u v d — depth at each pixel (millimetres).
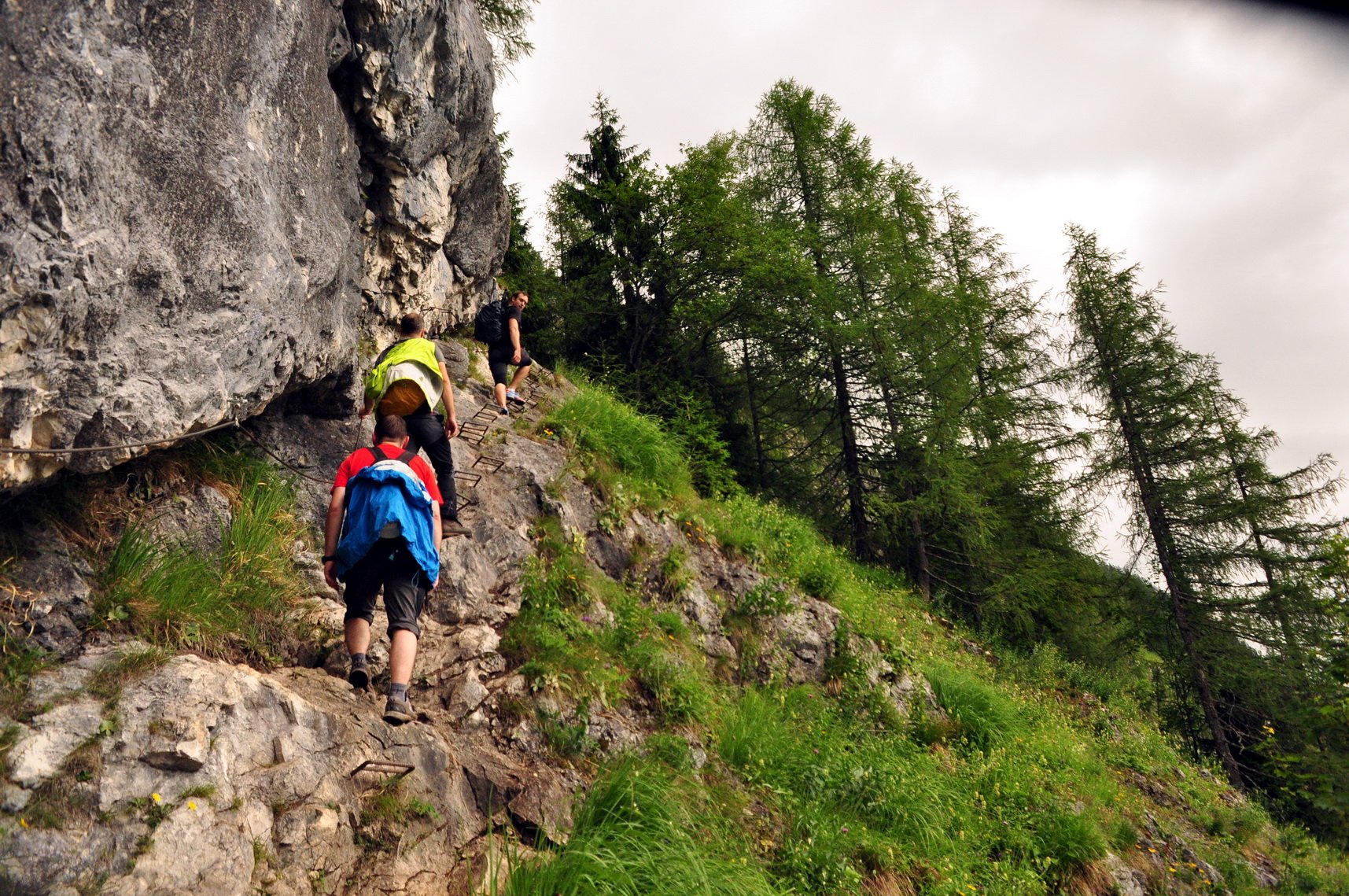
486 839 4082
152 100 3555
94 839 2770
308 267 5133
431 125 7766
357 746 3885
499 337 8844
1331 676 10000
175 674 3400
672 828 4523
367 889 3434
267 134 4648
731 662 7812
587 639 6211
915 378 18047
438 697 4945
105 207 3283
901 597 15211
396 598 3916
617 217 17812
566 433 8703
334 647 4566
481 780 4391
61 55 3016
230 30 4133
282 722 3646
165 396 3797
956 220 22016
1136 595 18984
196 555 4293
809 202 20516
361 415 5551
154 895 2779
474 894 3684
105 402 3453
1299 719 10531
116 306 3432
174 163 3730
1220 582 18109
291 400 5887
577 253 18516
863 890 5605
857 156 20516
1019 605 17000
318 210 5371
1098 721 13453
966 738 9039
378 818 3686
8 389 2992
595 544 7676
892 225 19188
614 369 16406
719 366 19000
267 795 3361
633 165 18531
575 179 19000
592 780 4988
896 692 8984
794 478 19250
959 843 6770
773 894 4754
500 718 5059
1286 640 16625
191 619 3846
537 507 7285
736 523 9836
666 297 17750
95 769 2924
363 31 6367
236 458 5062
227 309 4219
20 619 3256
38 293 2973
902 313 18266
